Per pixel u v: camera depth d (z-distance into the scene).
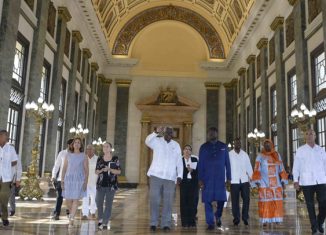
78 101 22.08
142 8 30.14
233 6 24.94
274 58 18.88
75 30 20.28
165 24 30.56
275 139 18.59
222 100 29.27
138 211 9.95
